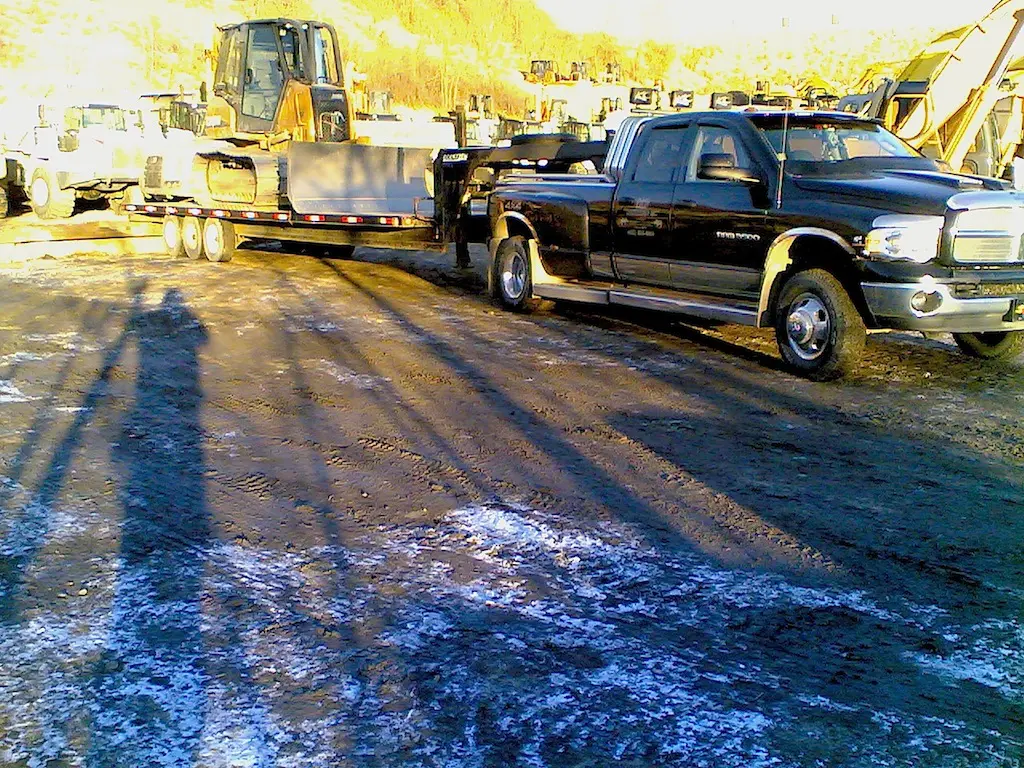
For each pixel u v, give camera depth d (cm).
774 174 845
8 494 538
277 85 1600
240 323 1039
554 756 317
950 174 850
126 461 595
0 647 380
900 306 755
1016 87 1731
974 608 418
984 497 548
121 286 1289
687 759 316
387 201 1516
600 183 1018
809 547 478
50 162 2152
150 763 313
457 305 1180
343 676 362
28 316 1061
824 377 805
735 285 884
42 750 319
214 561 457
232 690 352
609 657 376
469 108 3381
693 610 413
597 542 481
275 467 587
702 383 800
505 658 374
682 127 944
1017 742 327
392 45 6288
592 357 895
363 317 1086
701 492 551
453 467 589
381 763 313
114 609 410
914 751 321
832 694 353
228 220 1543
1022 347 867
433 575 444
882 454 622
